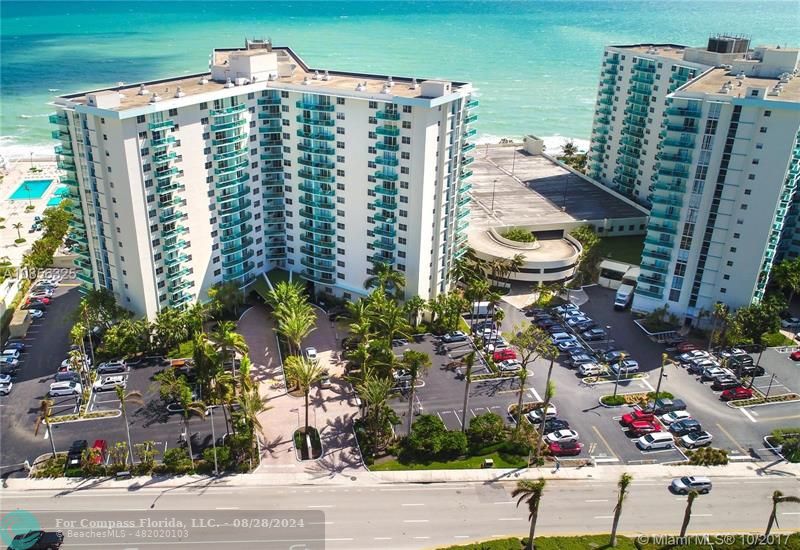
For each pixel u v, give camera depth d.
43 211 198.00
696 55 168.38
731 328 124.38
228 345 108.44
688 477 96.44
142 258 118.12
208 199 127.25
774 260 156.50
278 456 100.12
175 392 105.81
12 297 140.88
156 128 112.50
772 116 115.25
